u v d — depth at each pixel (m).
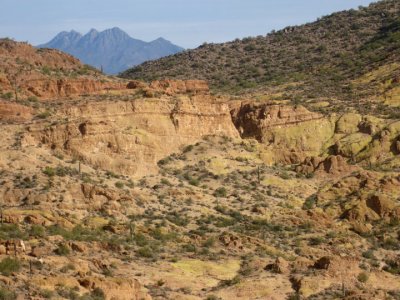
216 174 115.31
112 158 107.25
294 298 74.88
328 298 75.56
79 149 105.50
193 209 102.06
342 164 119.62
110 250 81.19
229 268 82.50
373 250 95.81
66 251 75.62
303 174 119.81
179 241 89.69
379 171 116.19
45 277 64.94
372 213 105.00
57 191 93.31
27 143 103.19
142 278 74.94
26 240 76.69
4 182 93.69
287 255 89.38
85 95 118.81
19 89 115.31
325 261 82.69
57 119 109.25
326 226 102.62
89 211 92.75
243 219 101.75
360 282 81.38
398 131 124.31
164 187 106.12
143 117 116.12
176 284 75.44
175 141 119.12
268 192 112.38
